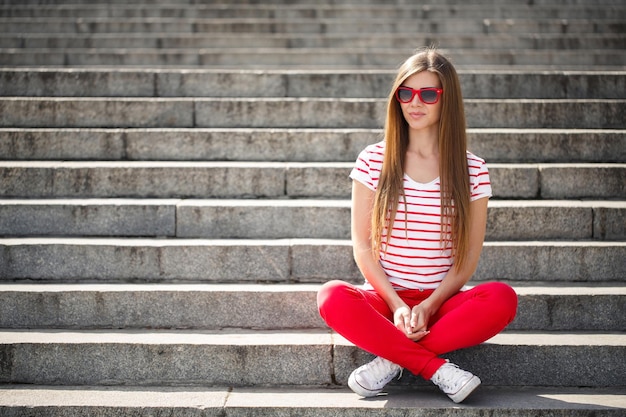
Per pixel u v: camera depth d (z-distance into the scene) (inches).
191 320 139.8
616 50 274.8
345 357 126.4
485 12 313.7
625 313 137.6
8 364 127.2
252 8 314.8
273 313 139.6
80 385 127.3
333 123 198.4
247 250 150.9
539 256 150.6
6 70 211.0
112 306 139.6
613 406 115.6
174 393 123.0
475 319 114.5
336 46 280.7
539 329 138.2
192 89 213.3
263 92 214.7
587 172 171.3
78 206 160.4
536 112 196.5
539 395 122.0
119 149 185.0
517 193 172.1
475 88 213.8
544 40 278.4
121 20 304.0
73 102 196.5
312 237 160.2
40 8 310.3
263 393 123.1
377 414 114.7
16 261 150.1
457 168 120.3
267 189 172.4
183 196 172.1
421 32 299.4
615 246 149.7
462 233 119.1
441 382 114.6
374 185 123.5
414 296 121.7
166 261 150.6
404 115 122.0
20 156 183.9
